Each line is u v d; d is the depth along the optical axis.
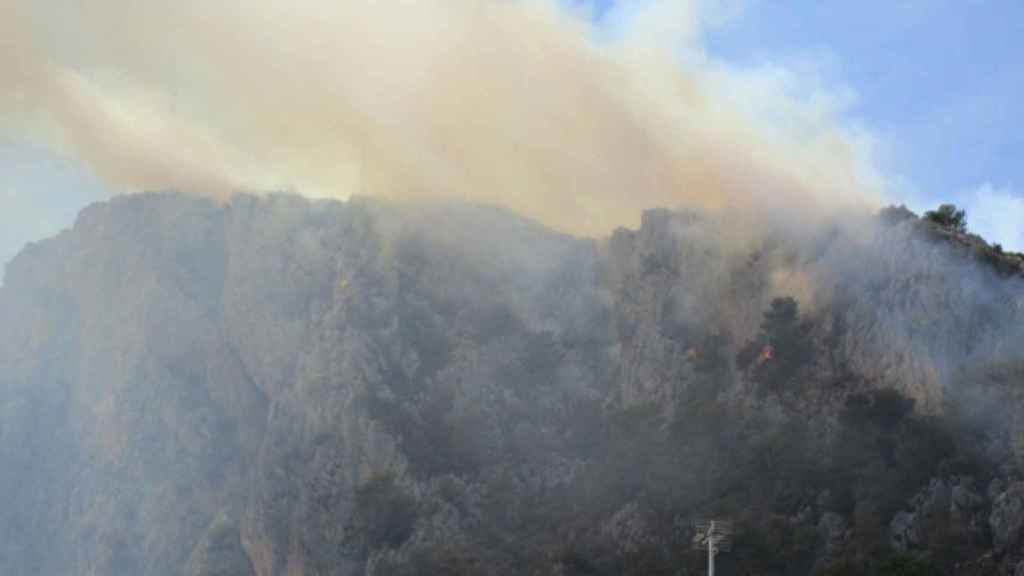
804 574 174.62
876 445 187.75
